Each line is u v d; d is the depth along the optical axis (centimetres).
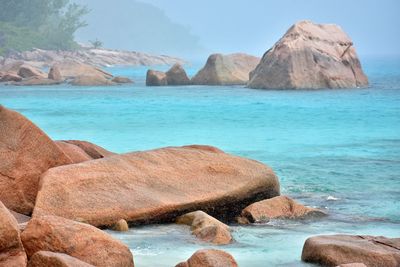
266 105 5212
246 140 3372
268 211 1748
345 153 2934
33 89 7281
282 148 3095
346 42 6956
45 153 1761
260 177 1822
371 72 12194
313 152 2964
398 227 1694
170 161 1803
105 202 1628
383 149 3056
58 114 4697
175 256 1392
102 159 1752
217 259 1209
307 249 1374
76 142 2089
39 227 1245
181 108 5062
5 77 8500
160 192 1705
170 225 1650
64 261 1091
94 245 1245
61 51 19312
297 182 2284
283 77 6631
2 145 1734
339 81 6706
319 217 1781
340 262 1312
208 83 7512
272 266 1345
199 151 1861
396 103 5322
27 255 1234
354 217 1797
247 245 1501
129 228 1620
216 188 1756
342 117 4431
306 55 6662
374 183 2270
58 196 1608
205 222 1600
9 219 1162
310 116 4497
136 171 1736
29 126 1766
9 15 19612
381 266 1293
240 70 7750
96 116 4559
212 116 4525
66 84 8112
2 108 1775
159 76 7650
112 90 7006
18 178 1716
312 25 6931
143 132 3694
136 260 1359
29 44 18900
